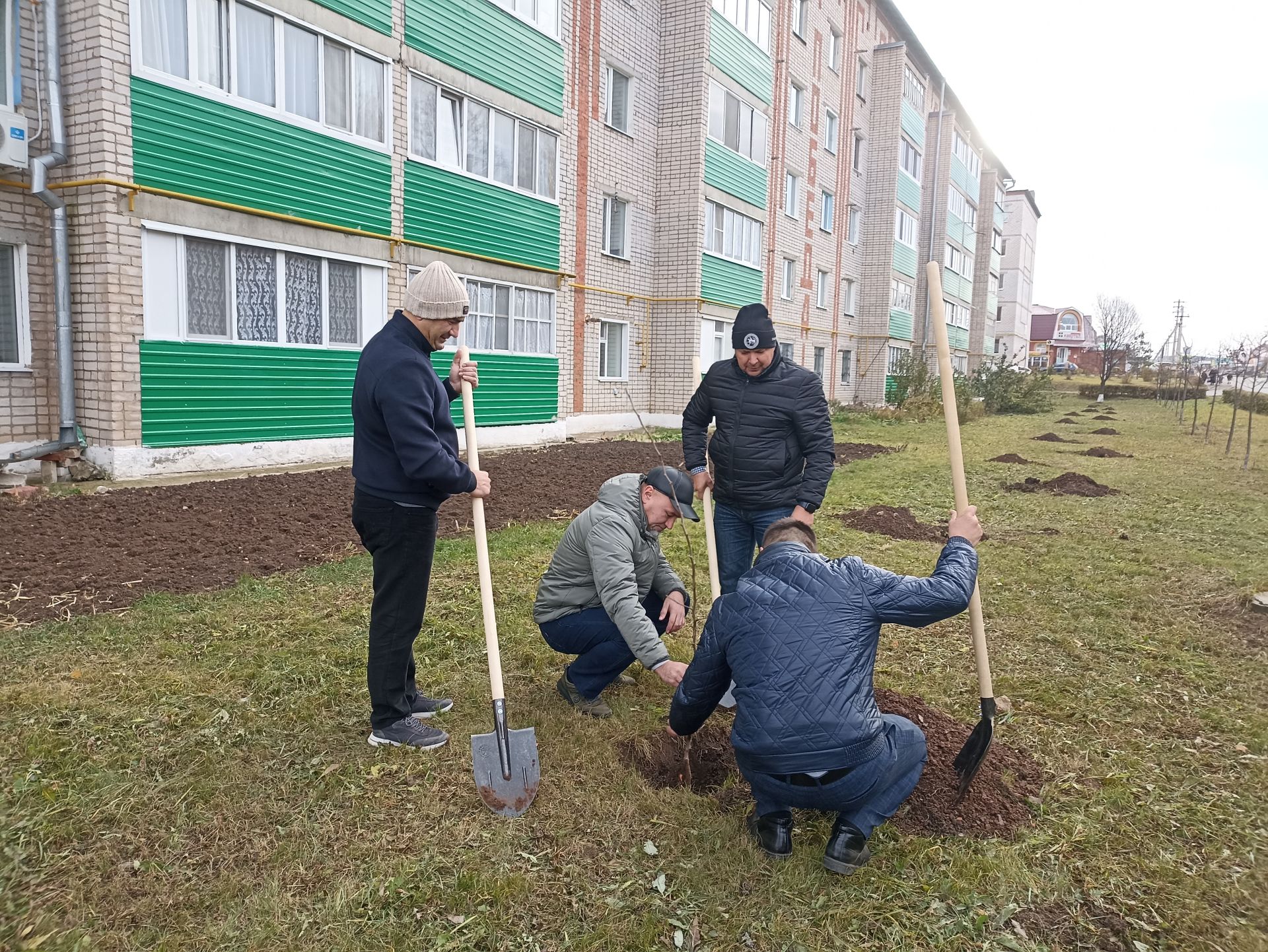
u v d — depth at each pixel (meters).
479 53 12.59
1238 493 10.49
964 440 18.38
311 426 10.42
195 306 9.06
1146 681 4.20
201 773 3.00
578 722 3.54
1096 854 2.72
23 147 7.88
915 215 33.09
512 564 6.07
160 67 8.51
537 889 2.48
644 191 18.33
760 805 2.74
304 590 5.14
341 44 10.40
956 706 3.87
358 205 10.78
